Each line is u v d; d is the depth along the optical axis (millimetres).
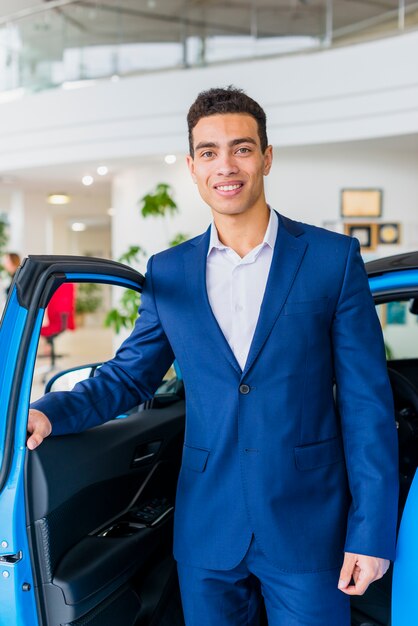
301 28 6793
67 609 1229
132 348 1396
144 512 1580
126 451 1540
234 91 1244
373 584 1676
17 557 1171
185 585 1320
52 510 1235
